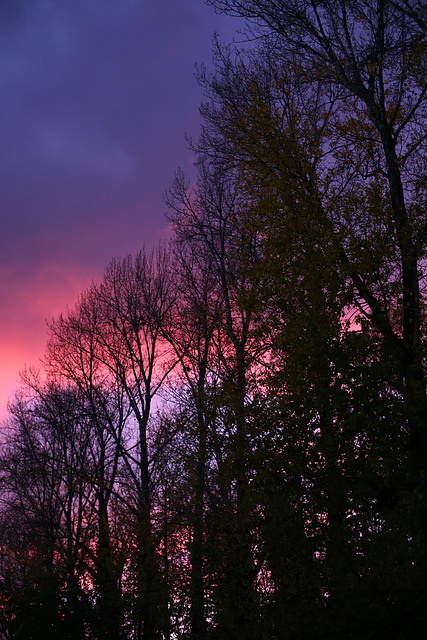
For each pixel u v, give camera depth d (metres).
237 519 18.97
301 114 19.30
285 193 17.80
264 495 16.59
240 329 23.16
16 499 32.66
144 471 25.98
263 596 17.02
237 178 22.16
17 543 30.27
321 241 16.64
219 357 23.48
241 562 17.83
